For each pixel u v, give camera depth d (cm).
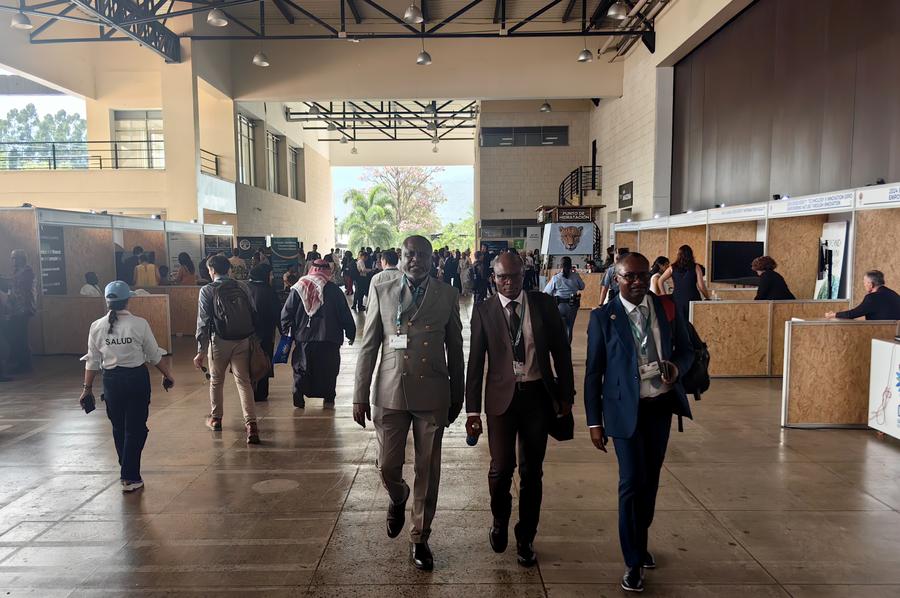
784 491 406
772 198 1189
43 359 941
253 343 523
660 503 387
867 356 547
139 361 409
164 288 1164
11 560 322
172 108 1756
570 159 2645
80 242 1156
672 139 1702
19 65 1633
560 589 290
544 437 304
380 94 2034
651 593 286
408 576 302
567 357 308
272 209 2530
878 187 688
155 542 341
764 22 1212
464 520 368
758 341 775
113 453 498
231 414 613
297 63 2027
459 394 320
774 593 285
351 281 1817
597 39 2014
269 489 417
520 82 2028
